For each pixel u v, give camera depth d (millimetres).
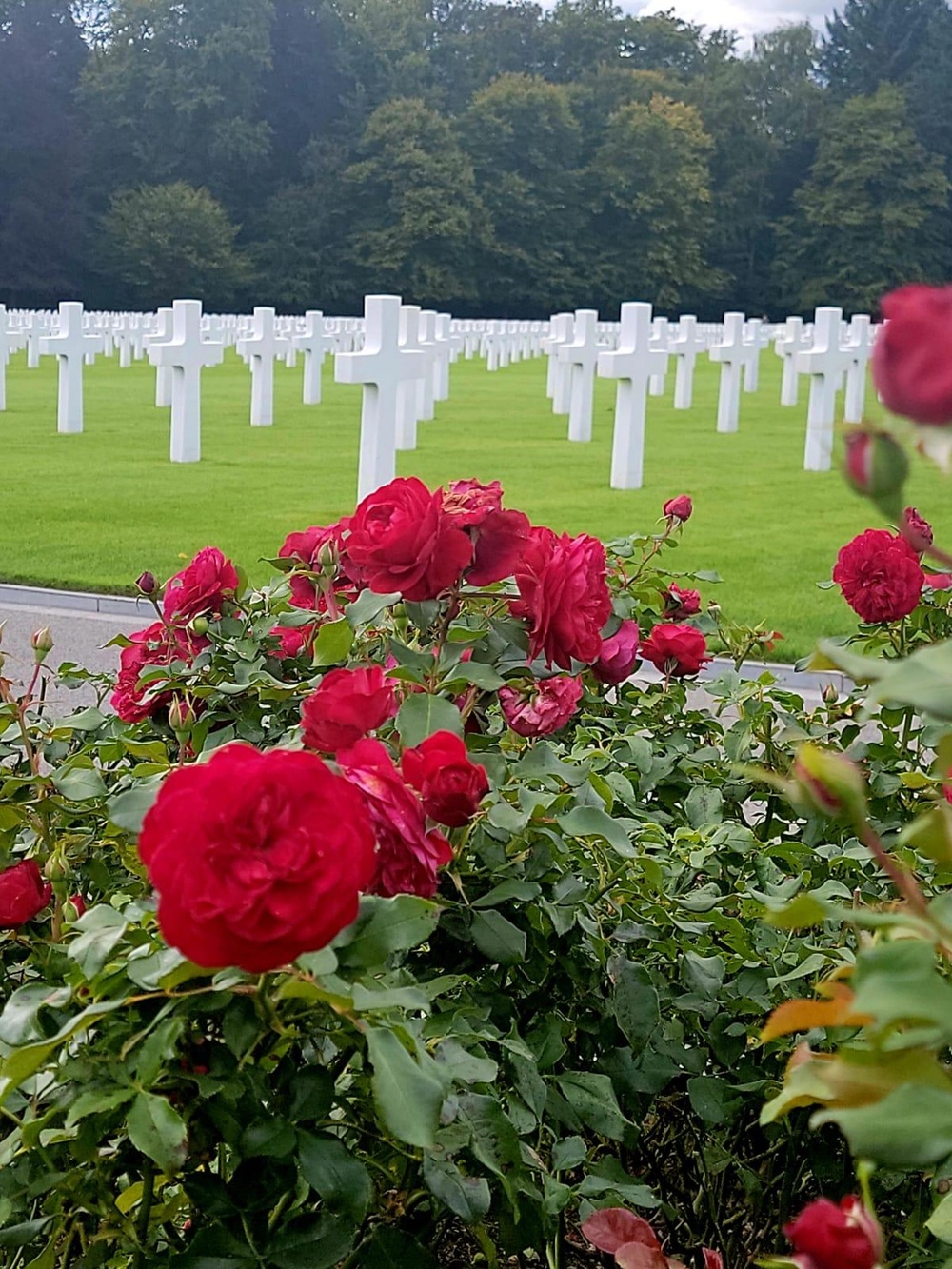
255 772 1063
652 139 68812
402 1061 1163
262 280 67188
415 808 1321
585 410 19688
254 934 1031
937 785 1748
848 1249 836
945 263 69500
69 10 71188
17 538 11336
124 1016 1314
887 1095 829
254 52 69000
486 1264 2012
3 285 63531
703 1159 2020
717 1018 1962
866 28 75625
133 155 68938
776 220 74062
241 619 2609
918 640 3184
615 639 2256
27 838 2281
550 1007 1919
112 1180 1477
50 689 6375
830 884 2051
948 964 1425
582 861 1963
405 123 67312
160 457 16969
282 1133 1299
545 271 68438
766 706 2916
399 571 1853
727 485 15867
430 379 22562
